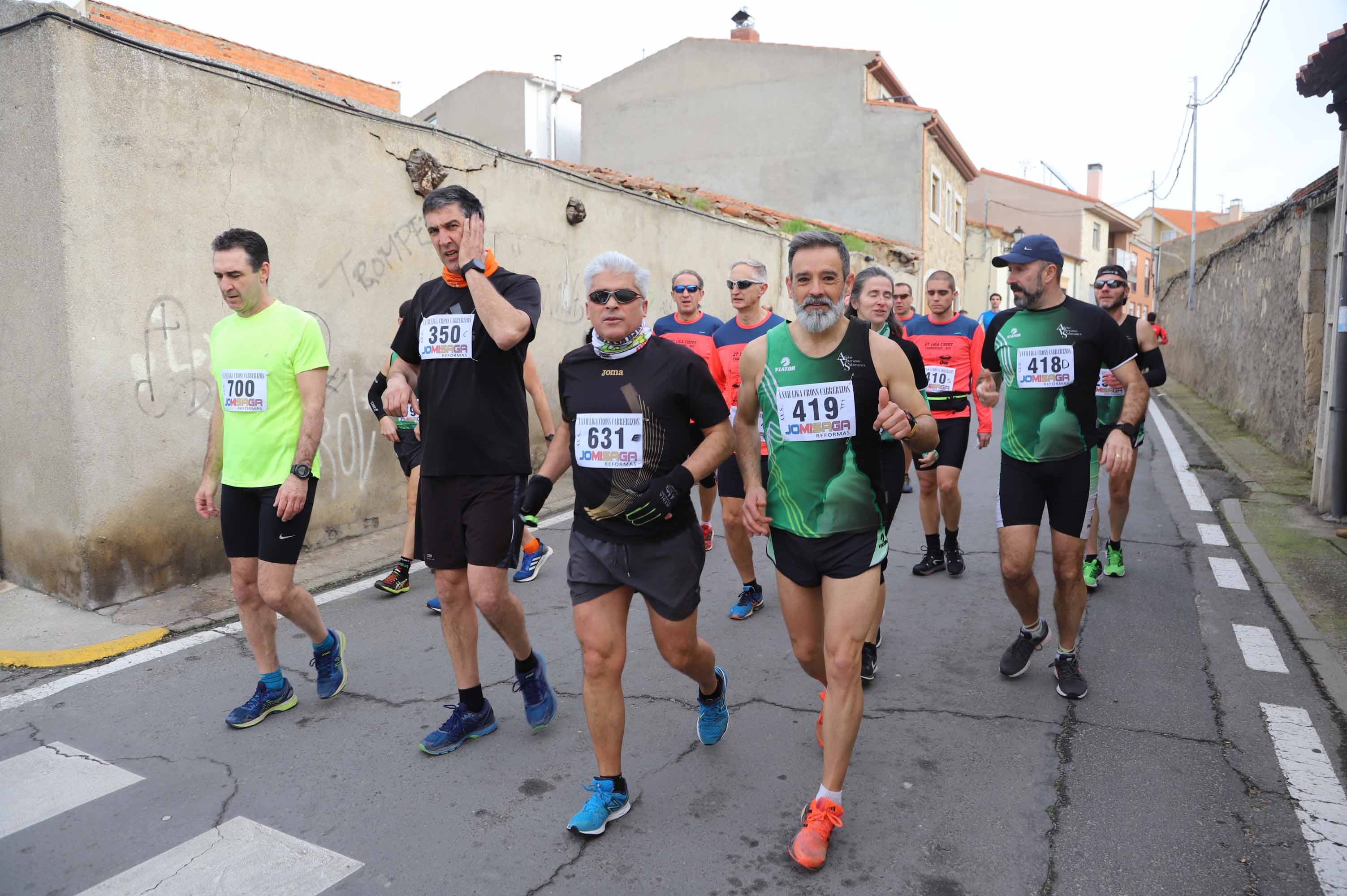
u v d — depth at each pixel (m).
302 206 6.11
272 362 3.48
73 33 4.67
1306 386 8.73
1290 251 9.57
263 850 2.76
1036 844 2.74
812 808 2.72
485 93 24.38
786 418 2.83
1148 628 4.63
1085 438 3.67
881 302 4.74
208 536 5.47
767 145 22.03
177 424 5.28
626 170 23.45
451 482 3.24
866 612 2.71
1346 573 5.43
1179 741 3.40
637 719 3.65
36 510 5.07
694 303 5.93
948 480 5.48
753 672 4.14
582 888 2.56
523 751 3.40
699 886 2.56
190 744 3.48
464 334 3.19
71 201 4.70
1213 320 15.38
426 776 3.21
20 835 2.87
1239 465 9.09
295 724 3.64
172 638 4.60
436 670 4.20
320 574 5.73
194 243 5.36
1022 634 4.01
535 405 4.98
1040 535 6.77
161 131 5.14
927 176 21.33
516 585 5.57
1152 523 6.88
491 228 7.95
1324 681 3.93
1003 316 3.90
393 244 6.84
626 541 2.79
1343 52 5.93
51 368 4.84
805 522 2.81
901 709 3.72
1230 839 2.75
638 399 2.79
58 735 3.55
